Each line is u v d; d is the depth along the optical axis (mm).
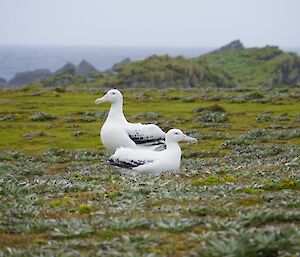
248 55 98562
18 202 12297
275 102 41250
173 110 38219
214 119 33562
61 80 80438
